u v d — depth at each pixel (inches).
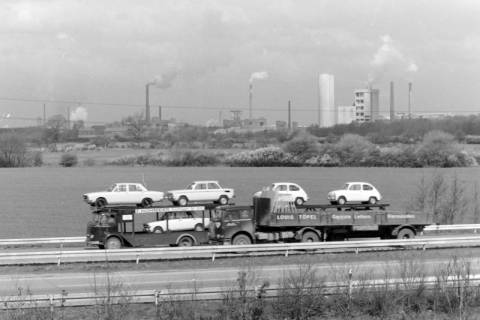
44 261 1333.7
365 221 1589.6
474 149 5206.7
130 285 1089.4
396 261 1304.1
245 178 4352.9
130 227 1552.7
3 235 1985.7
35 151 6151.6
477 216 2208.4
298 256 1397.6
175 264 1310.3
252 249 1370.6
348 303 924.6
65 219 2409.0
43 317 876.6
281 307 900.6
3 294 1019.3
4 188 3823.8
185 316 883.4
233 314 888.3
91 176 4717.0
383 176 4328.3
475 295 972.6
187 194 2038.6
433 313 932.6
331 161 5290.4
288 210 1592.0
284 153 5438.0
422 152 4960.6
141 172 5054.1
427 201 2333.9
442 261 1298.0
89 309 928.3
